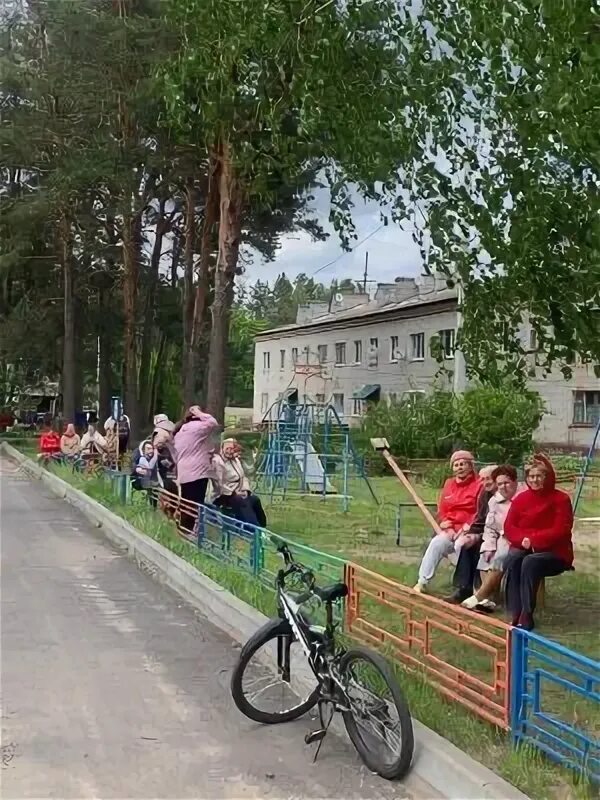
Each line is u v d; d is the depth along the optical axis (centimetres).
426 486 2439
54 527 1575
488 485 901
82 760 520
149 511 1423
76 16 2833
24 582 1062
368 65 785
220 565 1032
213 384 2486
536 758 477
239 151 958
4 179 4072
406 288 5197
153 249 4138
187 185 3406
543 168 744
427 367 4303
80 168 3106
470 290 837
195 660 733
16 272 4525
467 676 553
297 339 5906
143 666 715
